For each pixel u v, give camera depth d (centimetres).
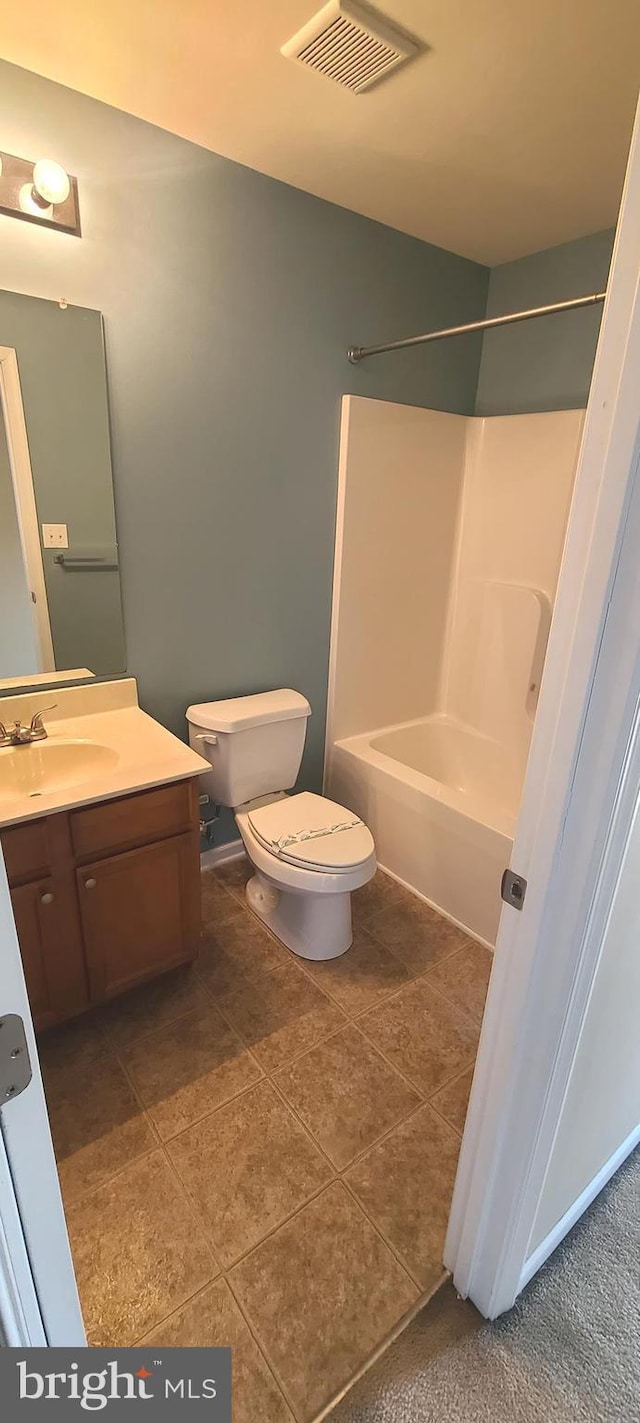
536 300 241
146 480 187
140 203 164
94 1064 163
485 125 158
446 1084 162
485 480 265
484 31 126
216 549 209
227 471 203
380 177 184
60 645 185
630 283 62
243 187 181
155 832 163
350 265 211
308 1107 154
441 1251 125
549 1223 120
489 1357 110
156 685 210
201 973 196
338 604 246
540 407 247
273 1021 179
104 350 169
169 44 132
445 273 239
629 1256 126
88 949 160
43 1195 58
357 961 204
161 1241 125
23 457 164
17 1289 57
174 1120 150
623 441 65
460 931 221
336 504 236
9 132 143
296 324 204
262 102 151
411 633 277
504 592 264
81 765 174
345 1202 133
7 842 138
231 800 218
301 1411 102
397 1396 104
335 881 185
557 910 85
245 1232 127
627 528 67
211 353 189
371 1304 116
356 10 120
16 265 151
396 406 237
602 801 78
